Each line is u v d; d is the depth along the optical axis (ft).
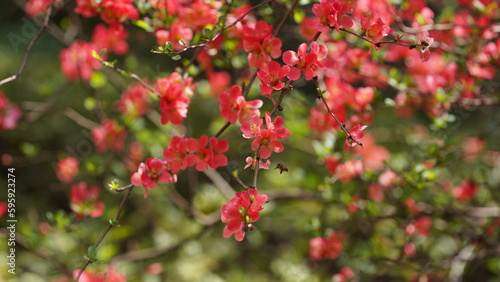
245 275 7.41
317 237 5.09
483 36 4.84
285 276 6.73
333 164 4.90
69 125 9.48
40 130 9.52
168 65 9.04
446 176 6.48
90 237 6.67
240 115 3.90
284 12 4.84
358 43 4.63
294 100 5.24
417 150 5.12
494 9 4.81
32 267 6.75
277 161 7.62
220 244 7.79
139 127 5.64
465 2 4.91
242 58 4.85
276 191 6.30
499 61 4.74
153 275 7.04
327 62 3.79
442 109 4.81
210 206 6.81
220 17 4.07
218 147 3.92
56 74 9.53
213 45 4.40
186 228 7.41
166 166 3.96
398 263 5.08
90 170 5.58
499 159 6.07
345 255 5.11
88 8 4.35
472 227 5.45
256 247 7.63
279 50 3.99
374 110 4.74
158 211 7.85
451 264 5.26
